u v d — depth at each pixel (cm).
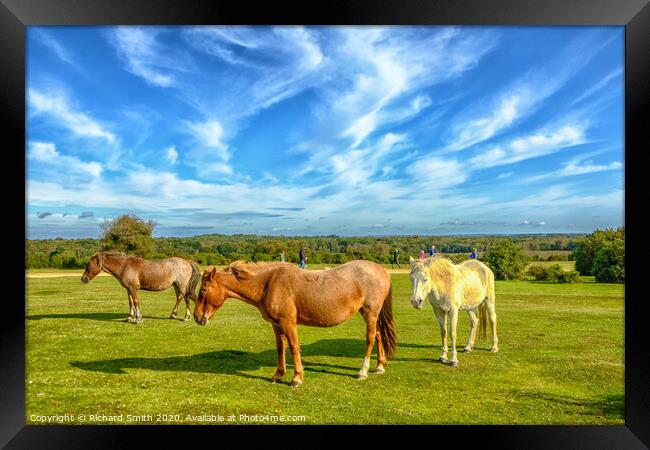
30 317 1010
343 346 729
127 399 499
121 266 928
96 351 692
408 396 506
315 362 630
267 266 545
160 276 936
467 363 625
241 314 1088
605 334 820
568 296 1373
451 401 495
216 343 750
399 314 1081
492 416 463
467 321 980
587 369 603
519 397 509
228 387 531
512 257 2000
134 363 625
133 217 2800
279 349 549
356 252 3020
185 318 968
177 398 500
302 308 521
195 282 958
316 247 3322
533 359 646
